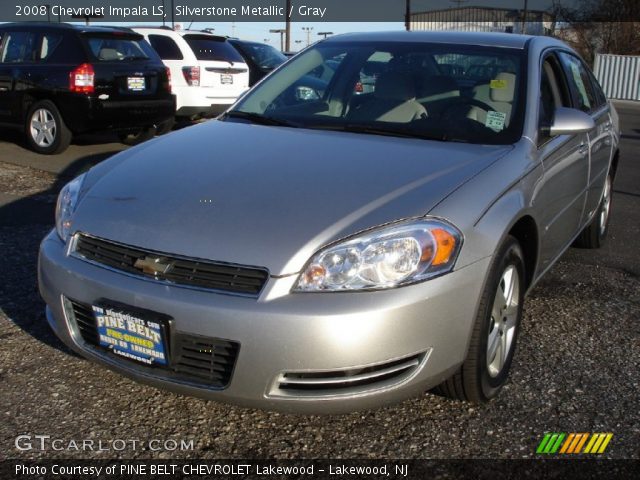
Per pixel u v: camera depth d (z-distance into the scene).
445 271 2.42
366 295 2.31
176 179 2.79
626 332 3.66
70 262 2.65
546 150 3.35
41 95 8.35
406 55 3.83
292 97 3.83
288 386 2.36
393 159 2.90
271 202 2.54
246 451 2.56
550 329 3.66
